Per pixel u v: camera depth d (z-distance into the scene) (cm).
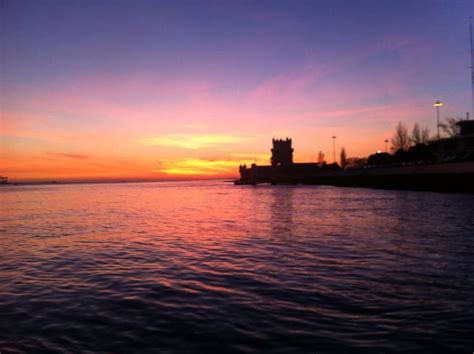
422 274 1188
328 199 5622
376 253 1530
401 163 10450
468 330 760
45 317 877
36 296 1044
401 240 1833
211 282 1152
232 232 2322
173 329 793
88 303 974
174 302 967
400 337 734
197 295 1023
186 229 2525
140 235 2269
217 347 708
